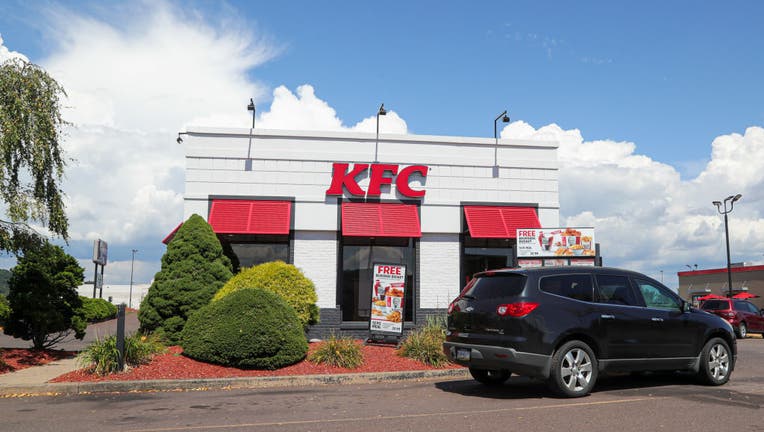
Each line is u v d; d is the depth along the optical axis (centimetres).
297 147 1748
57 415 771
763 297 4788
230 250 1706
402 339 1467
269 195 1722
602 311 896
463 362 904
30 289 1388
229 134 1728
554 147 1864
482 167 1822
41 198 1181
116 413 781
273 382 1038
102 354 1055
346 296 1738
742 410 755
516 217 1791
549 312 858
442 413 754
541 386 992
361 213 1725
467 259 1800
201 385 1011
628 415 727
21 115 1127
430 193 1792
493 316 871
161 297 1377
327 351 1169
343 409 796
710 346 980
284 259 1727
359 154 1772
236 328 1110
